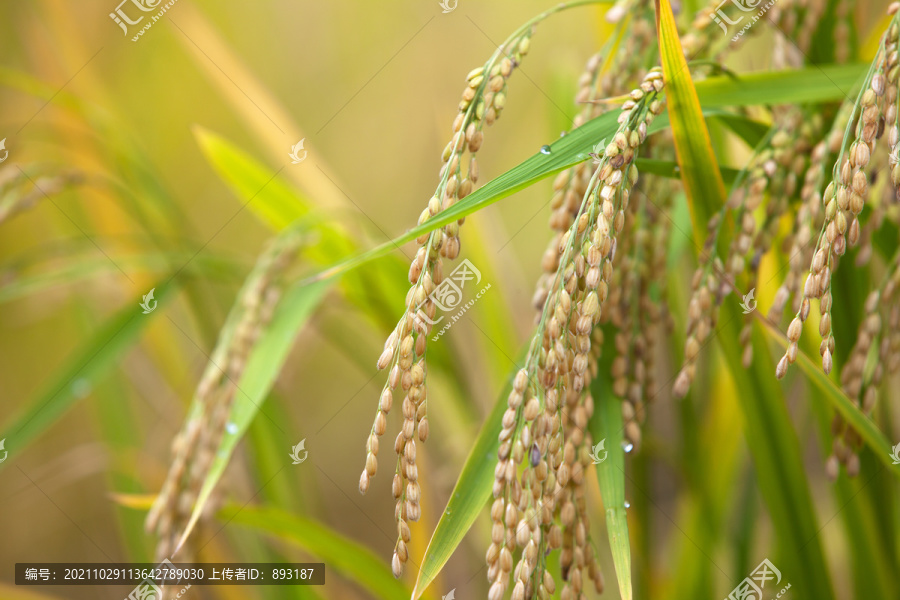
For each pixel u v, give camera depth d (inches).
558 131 54.7
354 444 102.0
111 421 62.8
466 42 99.0
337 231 47.0
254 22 100.8
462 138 39.5
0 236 85.7
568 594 40.0
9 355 88.1
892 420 44.9
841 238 38.8
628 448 41.1
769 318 40.6
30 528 84.1
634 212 41.0
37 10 71.1
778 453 42.7
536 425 39.1
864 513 43.8
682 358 48.4
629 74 41.7
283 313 45.1
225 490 45.3
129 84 92.0
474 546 58.5
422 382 38.9
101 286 68.0
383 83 102.9
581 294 39.4
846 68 41.1
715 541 48.1
